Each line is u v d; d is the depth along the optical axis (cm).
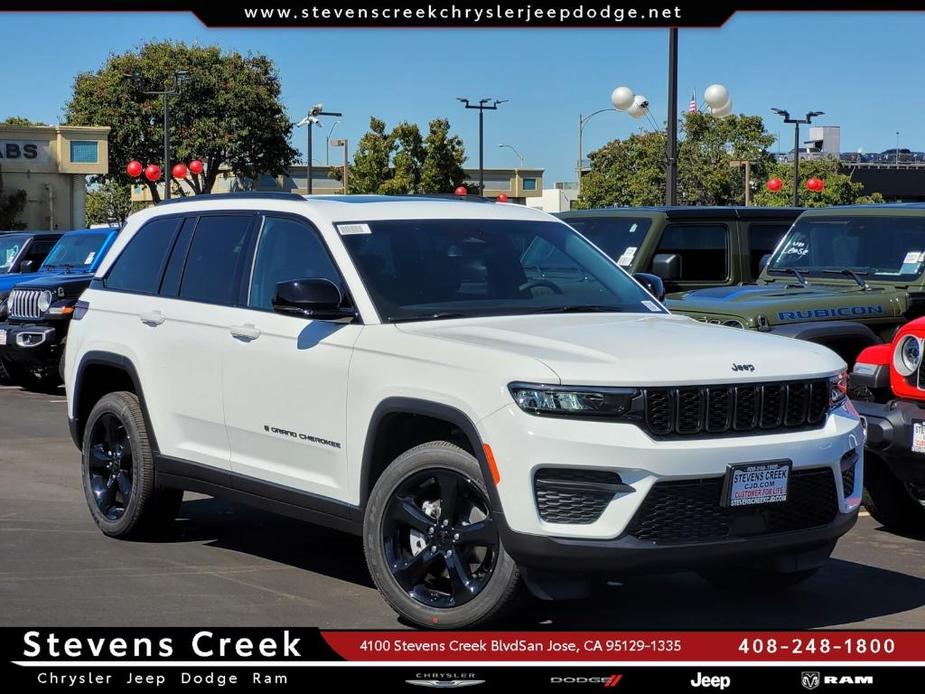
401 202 647
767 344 546
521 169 6619
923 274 962
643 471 479
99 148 5262
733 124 3769
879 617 575
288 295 567
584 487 480
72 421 761
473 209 660
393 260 602
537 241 652
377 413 545
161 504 703
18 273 1773
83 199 5269
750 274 1173
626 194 4238
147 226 742
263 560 675
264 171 5975
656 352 511
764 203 3991
